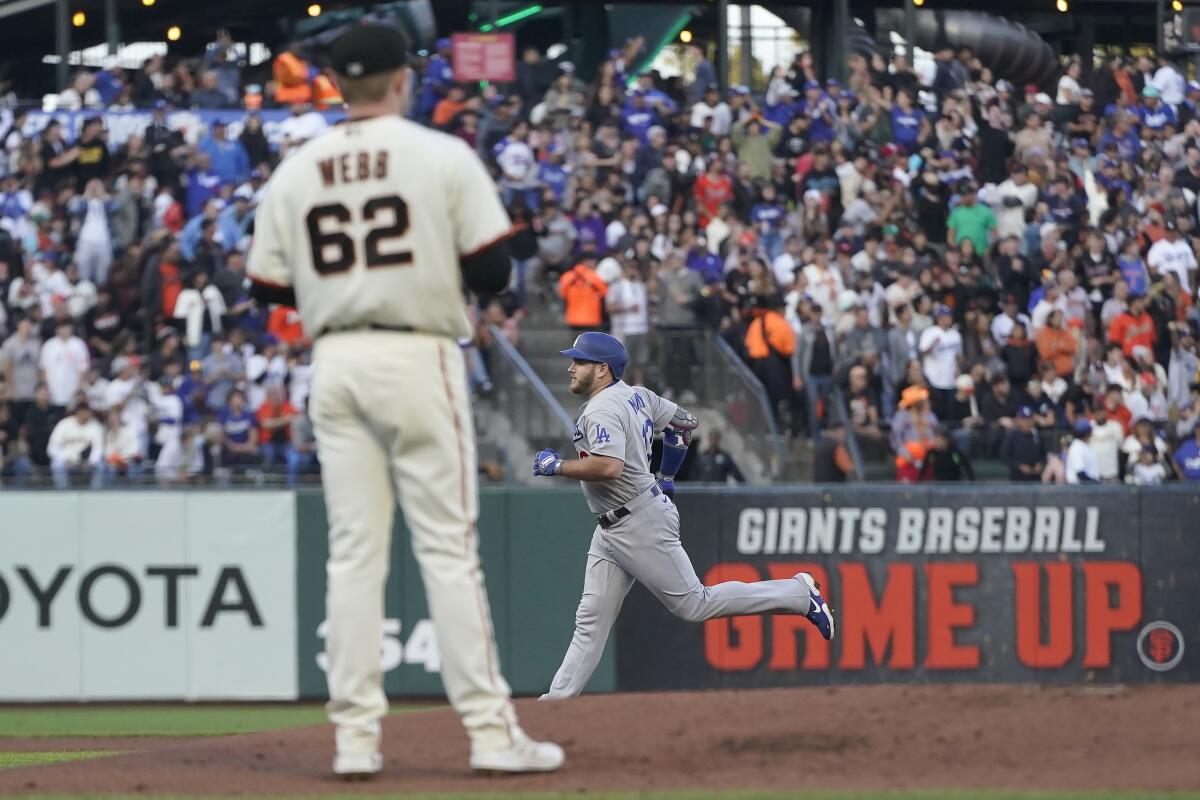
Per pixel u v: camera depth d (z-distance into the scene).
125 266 59.22
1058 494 44.75
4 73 80.31
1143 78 76.00
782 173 68.44
